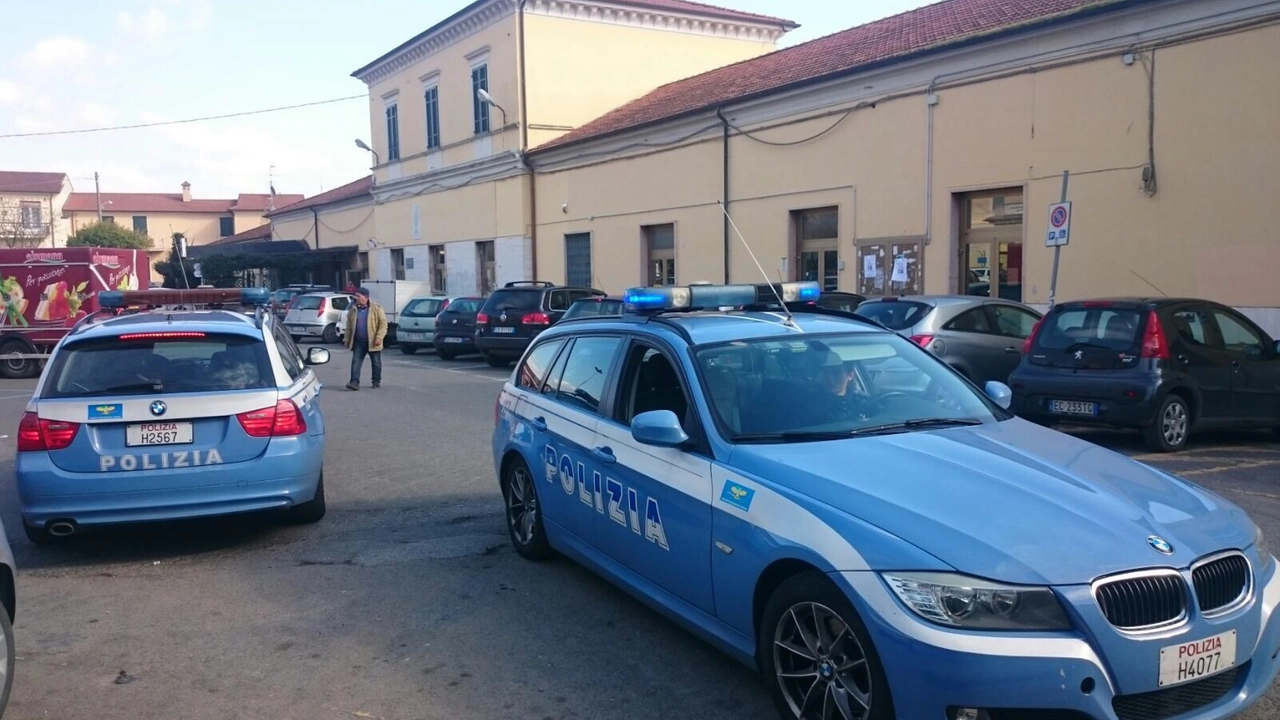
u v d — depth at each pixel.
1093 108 14.55
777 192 20.44
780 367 4.88
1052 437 4.58
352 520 7.54
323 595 5.78
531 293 20.25
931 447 4.23
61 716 4.23
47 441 6.22
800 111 19.67
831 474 3.90
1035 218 15.45
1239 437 10.52
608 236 26.16
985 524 3.44
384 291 29.00
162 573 6.28
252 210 79.62
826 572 3.53
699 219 22.72
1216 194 13.19
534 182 29.44
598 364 5.61
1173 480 4.10
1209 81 13.17
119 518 6.27
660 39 31.30
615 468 5.01
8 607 4.20
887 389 4.95
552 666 4.68
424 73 34.34
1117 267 14.39
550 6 29.31
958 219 16.89
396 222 37.56
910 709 3.25
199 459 6.36
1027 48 15.34
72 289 20.11
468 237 32.59
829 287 19.73
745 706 4.22
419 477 9.05
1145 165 13.94
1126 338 9.39
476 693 4.40
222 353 6.80
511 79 29.38
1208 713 3.37
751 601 3.96
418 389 16.36
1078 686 3.13
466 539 6.92
